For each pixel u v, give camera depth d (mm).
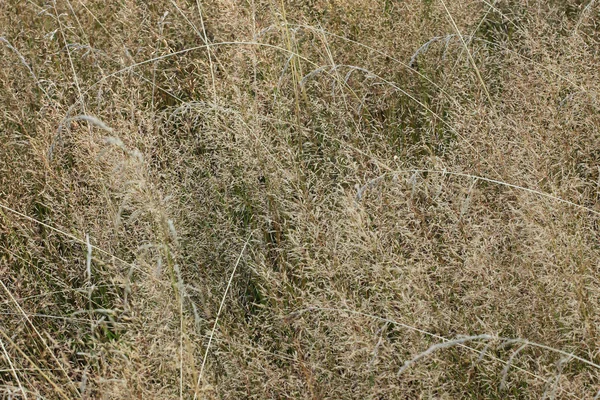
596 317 2738
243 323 3340
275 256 3629
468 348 2766
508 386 2770
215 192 3777
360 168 3697
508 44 4531
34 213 3986
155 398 2660
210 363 2996
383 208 3170
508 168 3404
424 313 2830
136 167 2715
